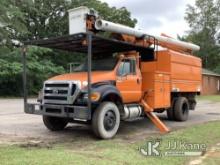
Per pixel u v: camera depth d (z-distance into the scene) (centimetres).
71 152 760
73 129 1176
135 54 1173
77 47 1133
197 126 1213
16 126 1213
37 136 1020
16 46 3100
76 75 1044
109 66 1094
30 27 4088
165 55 1318
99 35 1009
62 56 3731
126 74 1110
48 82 1038
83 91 968
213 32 6400
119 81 1077
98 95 961
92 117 986
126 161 688
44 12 4091
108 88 997
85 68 1141
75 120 1105
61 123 1145
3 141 916
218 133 1068
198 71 1619
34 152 738
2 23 1303
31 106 1065
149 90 1205
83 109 936
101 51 1168
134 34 1162
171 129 1208
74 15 1020
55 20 4244
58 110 991
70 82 982
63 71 3609
